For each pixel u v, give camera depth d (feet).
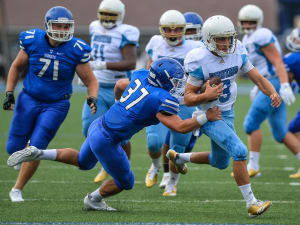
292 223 56.70
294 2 348.18
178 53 76.43
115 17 84.64
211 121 55.83
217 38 57.88
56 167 92.99
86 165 61.46
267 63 87.66
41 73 67.05
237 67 60.49
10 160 59.16
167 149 77.56
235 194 73.26
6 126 146.20
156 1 323.57
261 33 86.28
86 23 306.35
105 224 55.57
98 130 57.62
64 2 308.81
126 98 56.95
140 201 68.54
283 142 88.38
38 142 66.03
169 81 55.31
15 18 306.14
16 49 297.74
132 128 56.65
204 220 57.77
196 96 57.62
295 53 86.48
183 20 74.95
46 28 66.13
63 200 68.18
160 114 54.90
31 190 74.23
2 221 56.54
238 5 328.08
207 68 59.16
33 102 67.77
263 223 56.65
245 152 58.18
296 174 87.04
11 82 68.23
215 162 64.85
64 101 68.49
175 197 71.41
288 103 82.07
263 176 87.76
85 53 67.41
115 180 59.98
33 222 56.24
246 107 192.54
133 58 84.17
